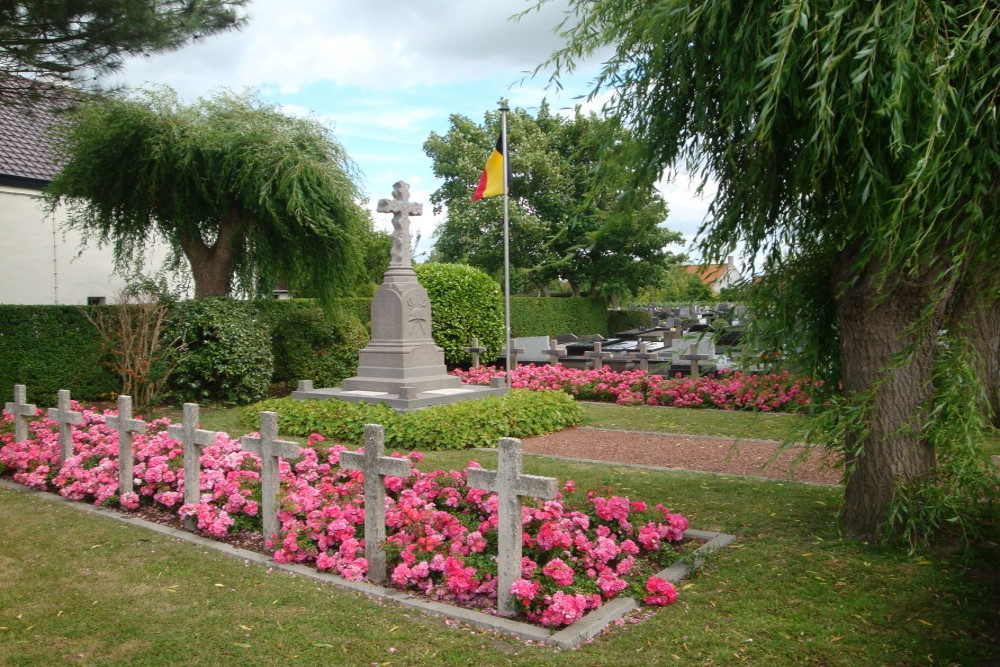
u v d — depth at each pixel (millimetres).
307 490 5586
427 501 5512
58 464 7590
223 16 11492
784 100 4562
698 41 4742
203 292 14633
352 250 14883
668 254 31656
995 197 4301
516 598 4074
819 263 5383
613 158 5258
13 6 10516
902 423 4918
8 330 12141
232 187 13516
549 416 10625
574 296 34469
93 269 18844
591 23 5109
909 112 3994
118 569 5047
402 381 11289
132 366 11938
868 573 4555
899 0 3828
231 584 4742
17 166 17578
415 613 4250
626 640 3812
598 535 4848
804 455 5547
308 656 3746
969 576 4488
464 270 19375
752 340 5523
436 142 33750
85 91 12031
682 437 9781
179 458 6672
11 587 4746
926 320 4633
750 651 3652
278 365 15008
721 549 5160
